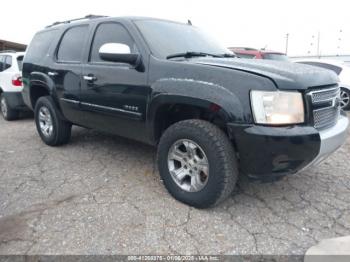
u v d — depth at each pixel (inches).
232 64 112.4
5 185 136.0
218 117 110.4
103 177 143.9
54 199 123.1
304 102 100.0
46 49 183.6
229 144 104.9
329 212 114.3
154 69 120.9
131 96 128.7
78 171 151.3
